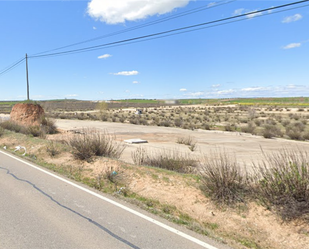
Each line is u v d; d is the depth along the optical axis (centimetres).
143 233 437
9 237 416
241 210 517
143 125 3375
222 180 571
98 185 721
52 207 554
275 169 539
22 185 720
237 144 1778
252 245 418
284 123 3228
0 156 1181
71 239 411
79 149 985
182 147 1603
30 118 2322
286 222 461
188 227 462
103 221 484
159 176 722
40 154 1161
